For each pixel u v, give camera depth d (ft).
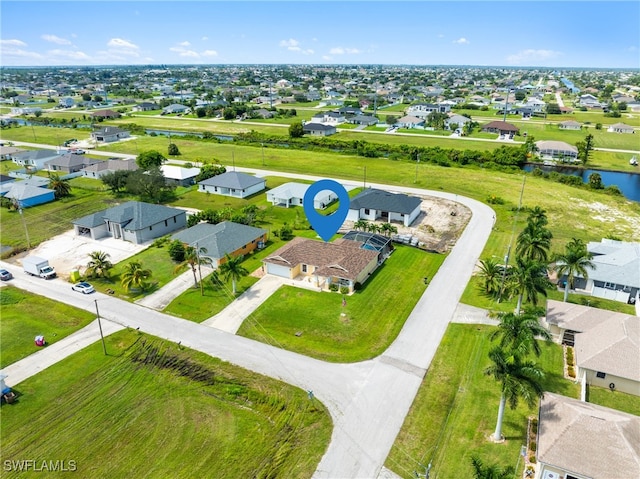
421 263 220.64
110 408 129.39
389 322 169.99
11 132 597.11
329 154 471.21
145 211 255.91
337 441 116.37
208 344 157.69
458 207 302.45
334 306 180.65
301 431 119.85
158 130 627.46
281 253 207.72
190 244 222.28
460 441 116.06
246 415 126.11
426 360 148.36
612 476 95.55
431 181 364.17
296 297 187.62
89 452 114.73
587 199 320.70
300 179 371.76
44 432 121.19
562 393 133.90
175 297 189.47
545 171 411.95
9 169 403.34
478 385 136.46
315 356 150.71
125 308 182.09
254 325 168.55
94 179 374.63
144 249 238.07
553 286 173.47
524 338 113.60
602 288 190.80
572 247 183.01
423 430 119.75
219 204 311.27
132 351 154.61
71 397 133.90
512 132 556.51
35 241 250.16
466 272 210.59
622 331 144.15
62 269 216.33
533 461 109.19
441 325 168.04
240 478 106.52
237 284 198.90
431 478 105.60
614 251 206.90
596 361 136.46
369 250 213.25
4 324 171.01
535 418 123.65
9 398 131.54
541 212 209.46
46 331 167.12
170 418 125.39
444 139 545.44
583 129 595.47
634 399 131.64
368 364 146.41
